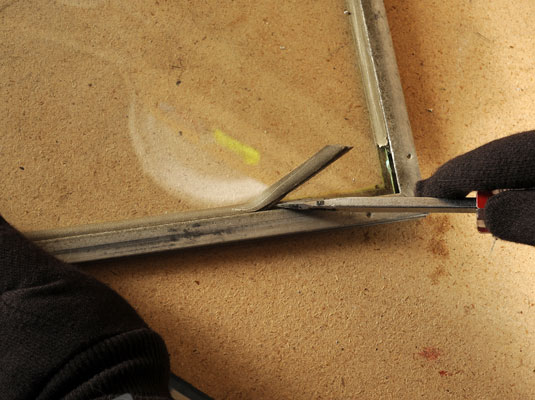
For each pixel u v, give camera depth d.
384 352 0.32
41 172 0.31
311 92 0.33
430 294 0.32
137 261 0.31
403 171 0.31
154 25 0.33
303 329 0.31
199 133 0.32
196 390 0.30
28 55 0.32
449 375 0.32
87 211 0.31
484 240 0.33
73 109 0.31
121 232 0.30
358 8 0.33
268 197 0.30
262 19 0.33
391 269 0.32
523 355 0.32
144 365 0.23
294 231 0.31
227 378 0.30
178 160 0.32
